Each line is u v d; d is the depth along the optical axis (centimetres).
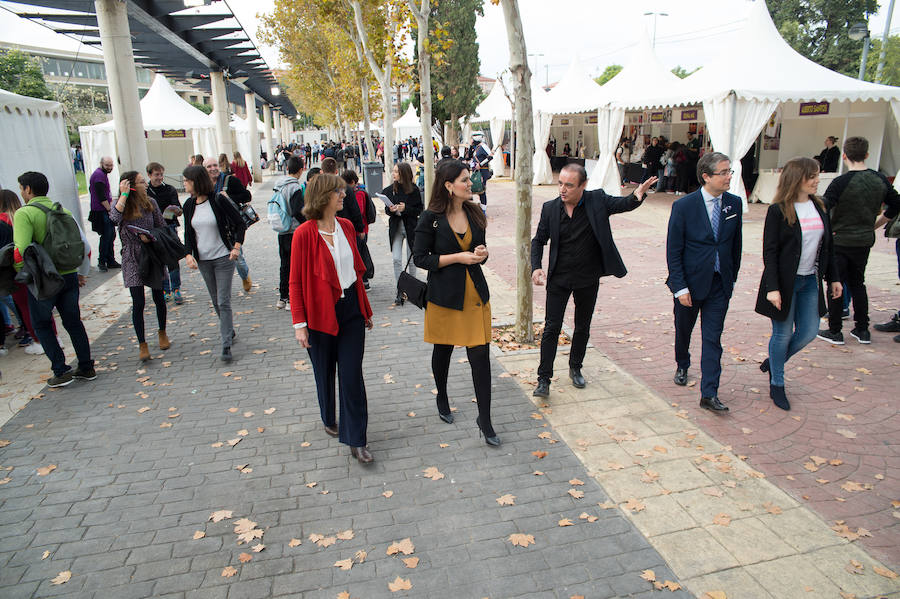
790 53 1497
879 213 575
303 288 375
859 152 545
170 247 579
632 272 923
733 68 1452
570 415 452
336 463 395
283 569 297
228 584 288
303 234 370
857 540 306
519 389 499
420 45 954
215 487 369
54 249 497
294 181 716
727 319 671
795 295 446
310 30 2605
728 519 324
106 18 1025
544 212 459
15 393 514
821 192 1513
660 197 1839
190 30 1509
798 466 376
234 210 573
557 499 349
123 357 600
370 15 1402
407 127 3997
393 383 521
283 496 359
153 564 303
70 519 339
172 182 2470
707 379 447
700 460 384
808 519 324
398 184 725
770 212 431
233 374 552
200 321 715
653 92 1733
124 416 468
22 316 613
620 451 399
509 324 665
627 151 2270
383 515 338
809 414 443
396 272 755
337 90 2583
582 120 2652
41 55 5456
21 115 837
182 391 516
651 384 504
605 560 298
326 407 416
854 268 565
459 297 391
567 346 595
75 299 526
